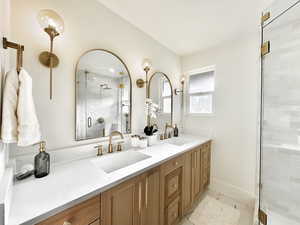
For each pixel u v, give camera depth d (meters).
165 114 2.18
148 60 1.71
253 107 1.78
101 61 1.35
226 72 2.02
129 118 1.63
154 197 1.11
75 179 0.82
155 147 1.56
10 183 0.61
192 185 1.66
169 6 1.36
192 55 2.41
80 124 1.21
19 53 0.68
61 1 1.09
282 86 0.96
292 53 0.90
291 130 0.91
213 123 2.15
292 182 0.91
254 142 1.78
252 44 1.79
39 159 0.85
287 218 0.93
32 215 0.53
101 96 1.36
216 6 1.33
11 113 0.63
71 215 0.63
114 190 0.82
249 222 1.49
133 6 1.37
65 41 1.11
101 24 1.35
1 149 0.64
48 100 1.04
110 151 1.34
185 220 1.53
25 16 0.93
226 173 2.01
